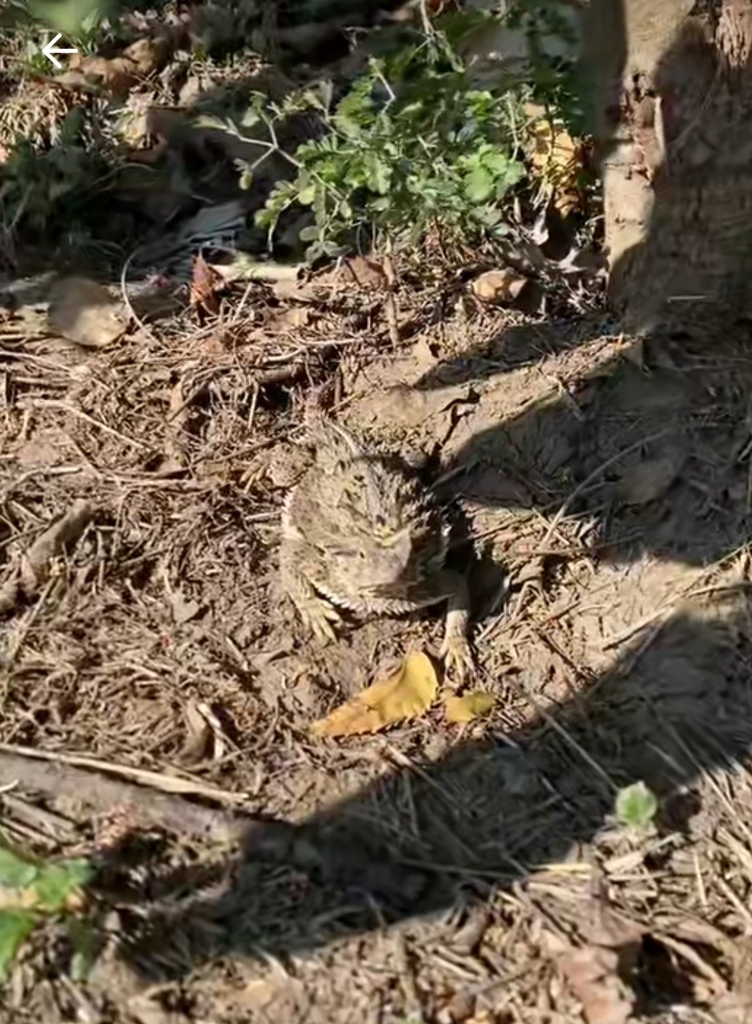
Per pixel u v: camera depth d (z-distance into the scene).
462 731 0.55
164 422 0.66
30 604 0.59
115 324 0.71
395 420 0.65
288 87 0.87
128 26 0.90
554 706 0.56
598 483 0.62
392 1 0.96
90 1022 0.46
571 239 0.74
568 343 0.67
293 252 0.76
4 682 0.56
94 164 0.79
